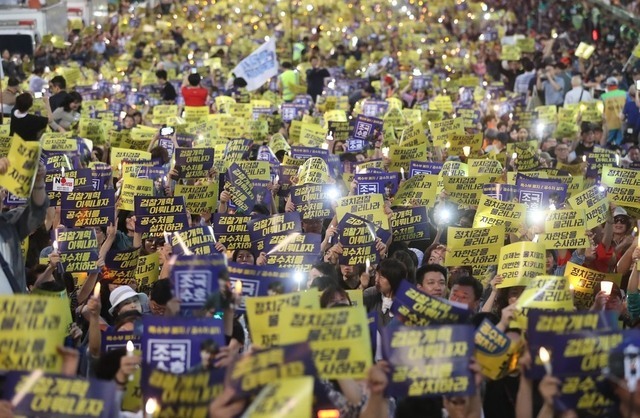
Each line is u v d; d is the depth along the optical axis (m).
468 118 31.73
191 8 67.44
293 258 14.34
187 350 9.75
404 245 16.78
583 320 9.31
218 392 9.10
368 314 11.75
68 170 19.56
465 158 25.31
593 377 9.12
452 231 15.51
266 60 39.53
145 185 18.97
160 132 25.53
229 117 29.89
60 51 54.06
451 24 63.66
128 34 61.12
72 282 14.84
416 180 19.11
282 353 8.53
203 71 46.88
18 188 11.65
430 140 29.06
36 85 39.00
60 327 9.16
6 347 9.05
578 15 59.72
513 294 13.60
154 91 41.66
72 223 17.02
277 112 33.56
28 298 9.09
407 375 9.35
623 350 9.09
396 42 58.34
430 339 9.39
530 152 24.12
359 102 34.91
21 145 11.62
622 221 17.34
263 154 24.06
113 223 17.08
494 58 51.34
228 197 19.14
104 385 8.79
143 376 9.23
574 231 16.17
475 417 9.70
